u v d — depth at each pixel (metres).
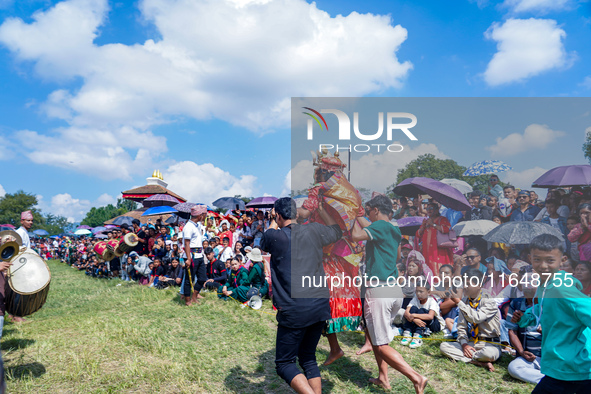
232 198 14.99
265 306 6.88
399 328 5.32
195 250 7.02
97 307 7.10
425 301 5.09
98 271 14.86
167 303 7.19
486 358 3.96
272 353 4.34
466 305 4.21
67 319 5.86
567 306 2.26
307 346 2.90
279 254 2.81
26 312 4.07
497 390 3.48
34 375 3.49
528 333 3.79
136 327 5.09
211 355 4.20
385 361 3.28
